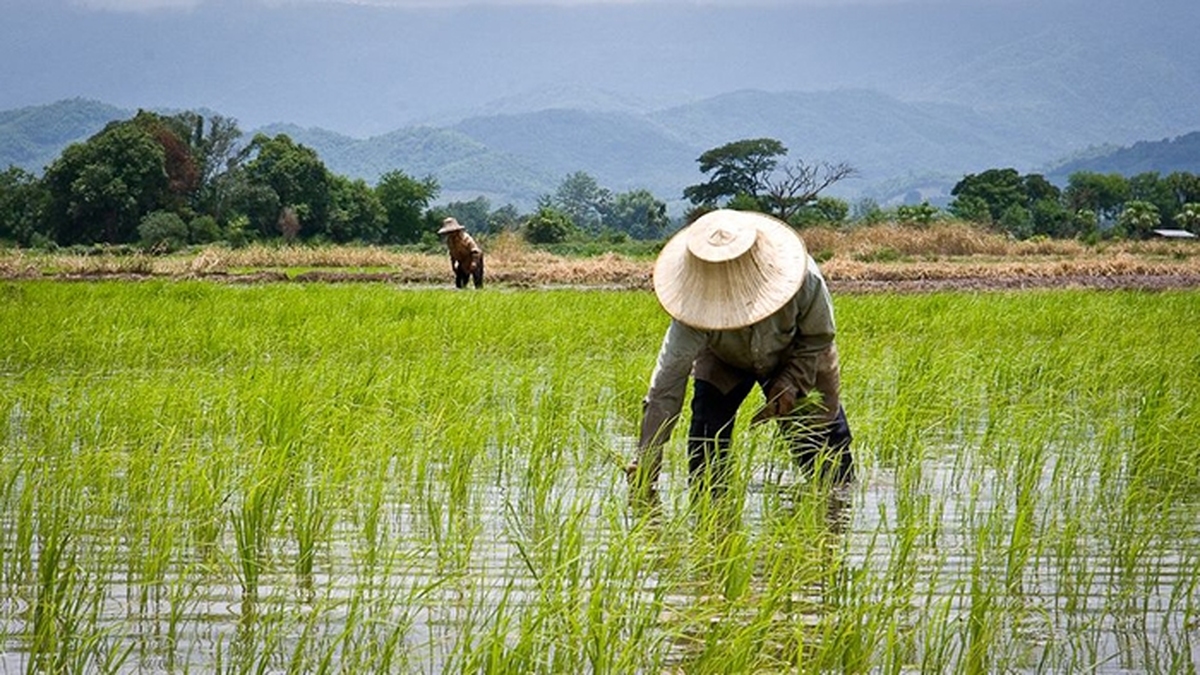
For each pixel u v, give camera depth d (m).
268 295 36.75
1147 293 44.66
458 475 12.32
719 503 10.84
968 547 10.79
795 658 8.11
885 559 10.34
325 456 12.38
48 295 36.72
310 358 22.69
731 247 12.18
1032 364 19.86
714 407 12.95
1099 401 17.12
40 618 8.62
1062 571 10.17
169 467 11.73
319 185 158.12
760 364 12.64
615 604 8.23
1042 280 58.16
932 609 9.15
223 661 7.96
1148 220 148.25
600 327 27.17
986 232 100.12
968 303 34.94
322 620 8.73
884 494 12.87
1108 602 9.46
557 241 143.12
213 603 9.11
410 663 7.98
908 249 89.06
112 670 7.70
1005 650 8.49
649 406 12.52
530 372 19.08
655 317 29.91
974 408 17.02
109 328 24.97
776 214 144.25
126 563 9.95
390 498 12.09
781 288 12.15
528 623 7.65
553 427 14.52
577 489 11.58
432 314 29.73
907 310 32.12
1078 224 167.38
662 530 9.85
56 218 148.25
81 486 11.23
